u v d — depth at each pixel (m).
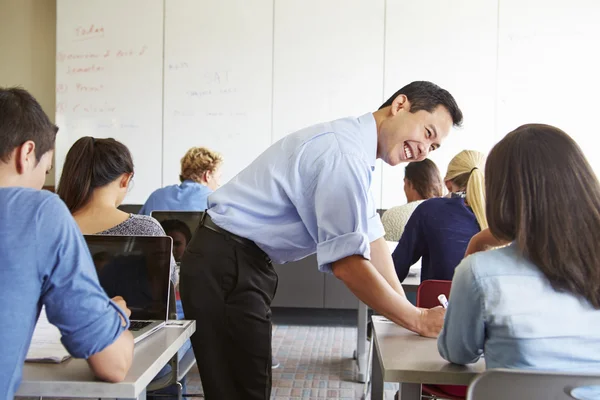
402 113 1.62
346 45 4.68
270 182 1.59
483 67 4.61
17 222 0.96
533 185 1.04
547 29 4.56
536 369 1.03
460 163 2.40
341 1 4.67
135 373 1.04
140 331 1.29
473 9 4.60
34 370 1.04
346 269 1.44
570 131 4.58
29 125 1.05
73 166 1.79
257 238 1.60
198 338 1.61
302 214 1.56
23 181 1.06
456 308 1.11
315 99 4.73
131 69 4.86
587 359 1.03
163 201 3.14
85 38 4.88
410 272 2.65
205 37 4.79
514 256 1.08
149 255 1.44
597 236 1.03
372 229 1.59
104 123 4.90
